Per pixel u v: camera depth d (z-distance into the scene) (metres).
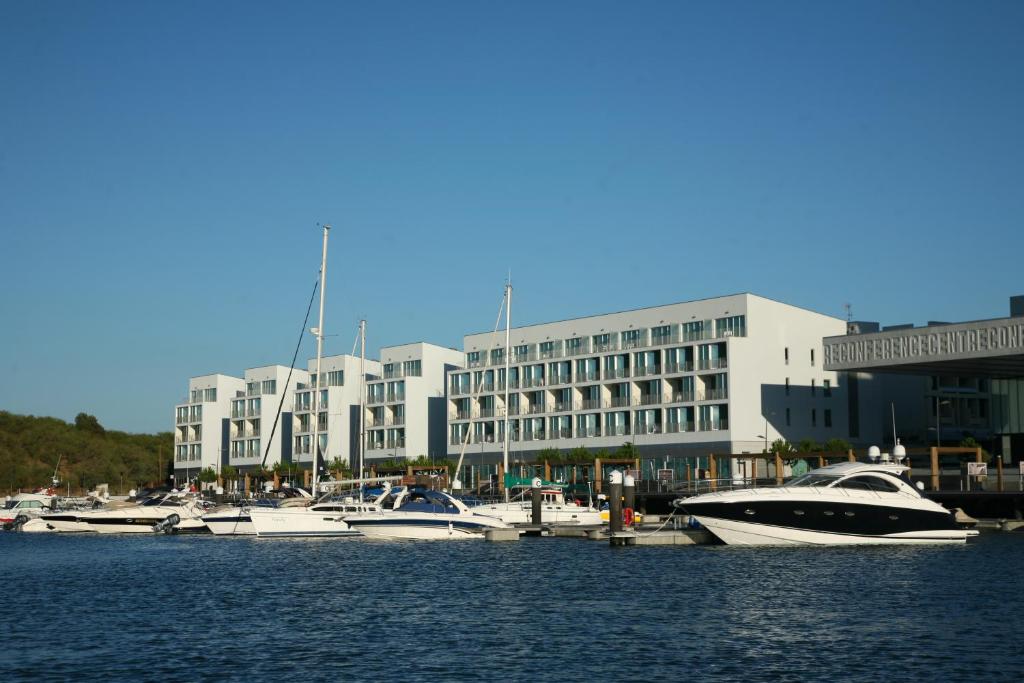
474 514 73.44
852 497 59.09
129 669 29.39
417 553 64.06
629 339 119.94
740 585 44.91
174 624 37.00
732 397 109.06
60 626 36.81
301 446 154.12
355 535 75.31
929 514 59.72
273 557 63.12
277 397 161.75
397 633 34.53
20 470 174.88
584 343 124.25
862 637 32.66
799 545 59.81
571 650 31.30
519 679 27.77
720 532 60.97
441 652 31.27
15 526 99.56
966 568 49.50
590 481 112.19
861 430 119.81
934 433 123.56
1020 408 103.25
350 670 29.00
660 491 96.94
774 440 111.88
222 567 57.50
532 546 68.19
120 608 41.25
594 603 40.62
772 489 59.28
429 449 145.00
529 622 36.38
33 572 56.81
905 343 94.62
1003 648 30.75
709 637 33.00
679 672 28.30
